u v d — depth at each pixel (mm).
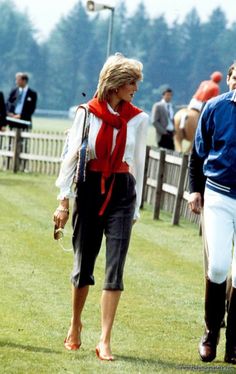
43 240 20219
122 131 12133
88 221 12305
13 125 37125
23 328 13430
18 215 23734
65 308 14688
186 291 16422
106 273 12258
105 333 12211
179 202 23828
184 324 14289
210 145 12516
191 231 23109
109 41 35438
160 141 37812
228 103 12297
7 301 14875
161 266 18484
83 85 191500
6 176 33906
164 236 22125
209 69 187875
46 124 100875
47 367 11664
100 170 12211
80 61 192750
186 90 187625
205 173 12492
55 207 25719
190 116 37469
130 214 12273
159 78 187500
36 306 14688
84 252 12383
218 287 12602
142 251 19969
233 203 12344
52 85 190500
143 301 15500
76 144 12195
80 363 11891
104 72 12117
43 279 16484
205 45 189000
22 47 193875
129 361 12180
